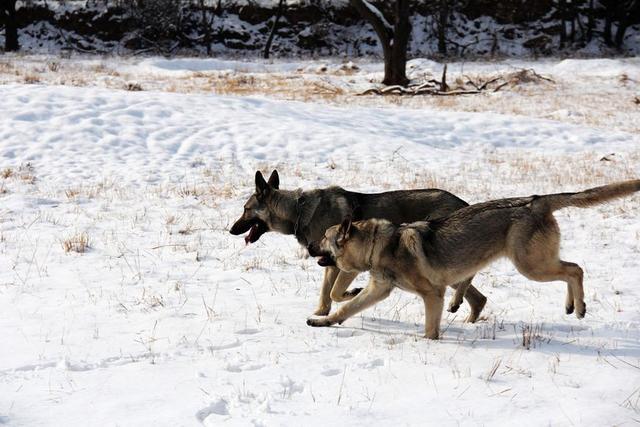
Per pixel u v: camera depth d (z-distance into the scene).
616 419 4.97
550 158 19.11
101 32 53.56
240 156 17.27
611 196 7.05
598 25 55.56
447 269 6.92
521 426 4.86
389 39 35.00
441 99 30.16
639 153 19.69
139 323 7.04
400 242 6.94
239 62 43.97
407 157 18.12
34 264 9.23
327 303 7.70
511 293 8.60
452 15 54.81
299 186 14.73
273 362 6.06
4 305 7.54
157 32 53.75
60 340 6.48
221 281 8.82
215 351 6.32
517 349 6.52
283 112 22.16
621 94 32.22
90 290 8.18
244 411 5.05
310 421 4.89
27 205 12.45
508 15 54.88
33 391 5.34
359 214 8.09
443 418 4.99
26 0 54.38
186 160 16.62
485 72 38.44
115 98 20.84
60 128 17.88
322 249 7.50
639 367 6.03
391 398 5.35
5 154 15.98
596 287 8.76
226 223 11.94
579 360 6.21
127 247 10.26
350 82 35.47
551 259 7.10
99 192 13.68
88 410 5.02
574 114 26.20
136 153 16.86
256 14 55.72
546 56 50.56
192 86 30.66
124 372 5.76
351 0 34.69
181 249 10.28
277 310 7.73
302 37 54.44
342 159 17.53
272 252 10.40
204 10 52.34
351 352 6.41
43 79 29.61
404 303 8.22
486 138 21.50
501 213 7.05
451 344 6.70
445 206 7.94
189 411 4.98
